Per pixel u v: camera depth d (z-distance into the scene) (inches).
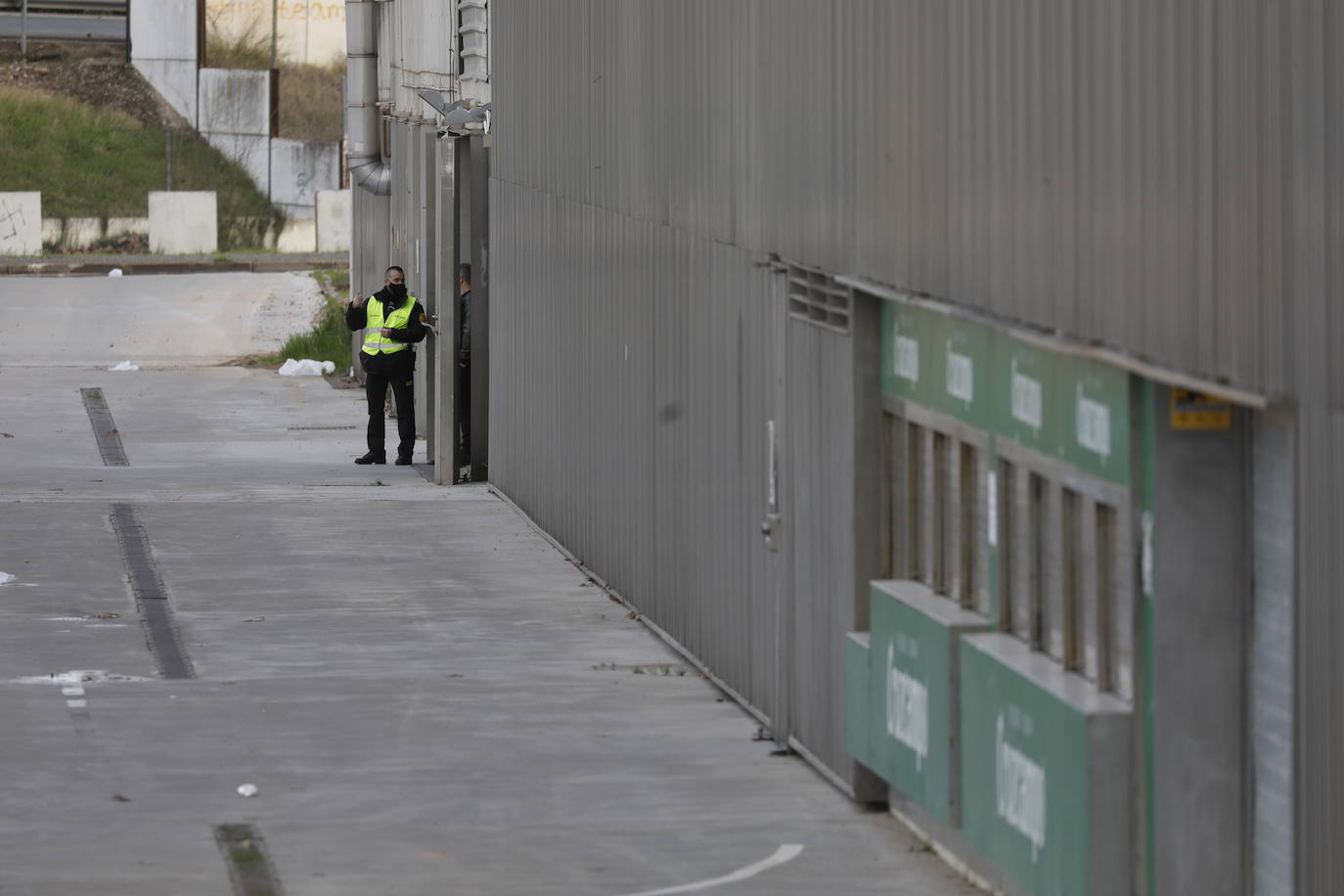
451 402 2691.9
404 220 3270.2
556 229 2224.4
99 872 1104.8
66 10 7647.6
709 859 1147.9
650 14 1776.6
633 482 1865.2
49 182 6584.6
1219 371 820.6
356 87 3565.5
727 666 1550.2
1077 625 1001.5
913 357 1206.3
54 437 3228.3
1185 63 839.1
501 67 2571.4
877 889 1093.8
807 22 1341.0
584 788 1293.1
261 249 6584.6
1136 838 923.4
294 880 1096.8
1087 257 937.5
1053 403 1003.9
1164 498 900.6
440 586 1990.7
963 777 1088.2
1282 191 770.8
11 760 1334.9
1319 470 764.0
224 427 3385.8
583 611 1877.5
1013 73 1018.7
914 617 1148.5
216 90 6948.8
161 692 1539.1
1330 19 737.0
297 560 2117.4
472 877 1106.7
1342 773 761.6
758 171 1455.5
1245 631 901.8
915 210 1161.4
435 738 1414.9
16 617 1802.4
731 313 1529.3
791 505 1387.8
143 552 2138.3
